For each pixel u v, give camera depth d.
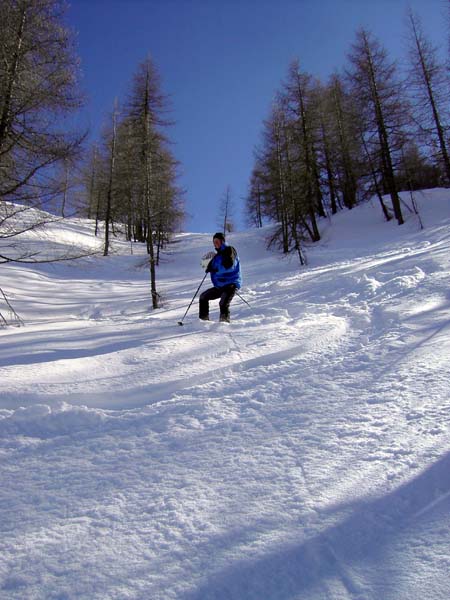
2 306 11.44
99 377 3.51
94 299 14.27
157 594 1.32
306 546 1.48
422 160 21.25
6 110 8.43
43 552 1.53
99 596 1.32
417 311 4.89
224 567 1.41
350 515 1.62
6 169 8.36
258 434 2.42
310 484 1.85
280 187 21.92
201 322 5.87
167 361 3.95
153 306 12.60
